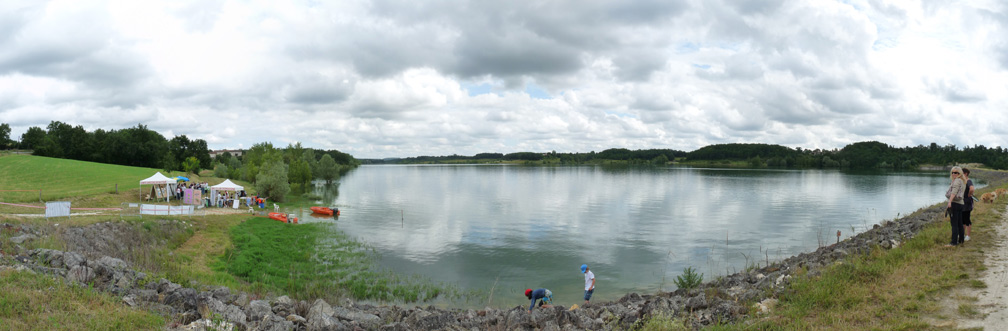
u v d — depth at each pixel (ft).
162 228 107.14
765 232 163.94
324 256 113.50
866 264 44.68
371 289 86.79
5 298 32.76
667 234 161.27
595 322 43.39
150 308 36.91
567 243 143.64
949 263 40.70
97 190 168.96
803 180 522.47
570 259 120.57
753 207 247.29
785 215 212.64
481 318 49.11
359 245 131.23
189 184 196.24
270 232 136.56
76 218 94.84
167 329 32.86
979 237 51.13
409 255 121.70
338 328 40.22
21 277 38.19
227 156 586.45
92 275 42.68
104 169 253.44
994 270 38.01
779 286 46.26
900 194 326.65
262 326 37.37
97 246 82.28
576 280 99.86
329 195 322.55
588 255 125.49
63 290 36.94
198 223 124.36
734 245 139.54
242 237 120.88
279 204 237.45
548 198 306.96
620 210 236.63
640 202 278.26
